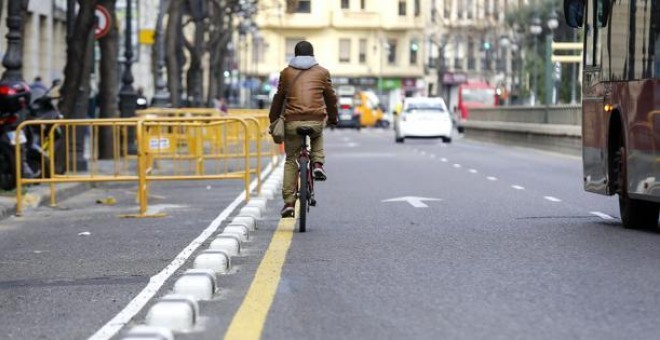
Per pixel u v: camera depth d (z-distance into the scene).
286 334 16.86
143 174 38.06
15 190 43.75
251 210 36.25
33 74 90.25
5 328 18.22
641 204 30.69
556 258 24.70
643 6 29.00
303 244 28.00
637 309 18.36
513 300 19.34
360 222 33.59
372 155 82.31
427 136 113.25
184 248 28.23
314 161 31.34
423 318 17.88
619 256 25.00
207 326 17.62
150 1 139.25
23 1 49.69
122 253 27.52
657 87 28.16
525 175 57.22
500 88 180.25
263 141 69.62
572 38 102.75
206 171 60.06
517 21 147.12
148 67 145.25
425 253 25.84
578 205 39.31
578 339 16.08
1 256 27.48
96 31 59.75
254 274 22.98
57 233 32.59
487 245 27.30
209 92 132.38
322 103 30.91
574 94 110.88
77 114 57.09
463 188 47.94
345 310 18.75
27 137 44.81
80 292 21.64
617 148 31.55
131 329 17.03
